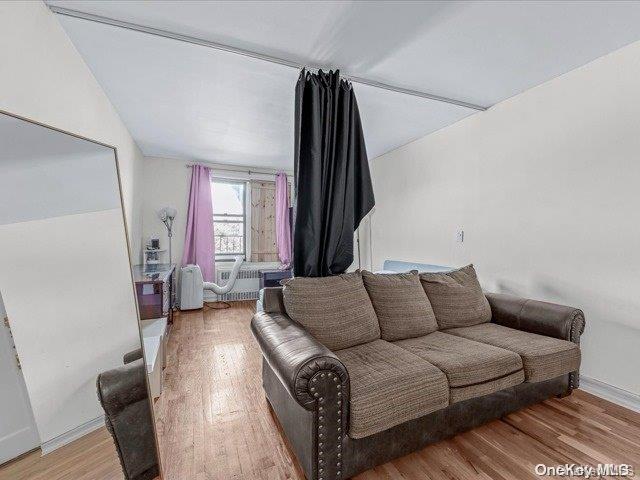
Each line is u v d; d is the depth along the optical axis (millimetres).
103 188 1435
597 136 2010
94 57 1934
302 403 1175
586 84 2059
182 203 4664
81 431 1271
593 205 2035
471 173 2928
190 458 1452
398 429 1375
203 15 1563
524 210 2463
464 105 2684
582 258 2100
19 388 1174
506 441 1560
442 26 1656
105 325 1393
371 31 1696
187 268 4309
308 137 2006
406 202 3820
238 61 1984
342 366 1240
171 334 3330
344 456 1254
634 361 1855
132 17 1579
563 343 1828
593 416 1764
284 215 5180
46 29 1498
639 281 1831
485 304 2301
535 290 2391
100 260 1402
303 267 2035
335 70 2086
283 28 1665
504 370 1606
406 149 3805
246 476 1345
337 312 1783
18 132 1169
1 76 1191
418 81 2277
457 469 1378
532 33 1723
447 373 1478
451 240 3160
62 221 1293
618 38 1780
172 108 2721
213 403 1934
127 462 1326
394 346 1744
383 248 4309
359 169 2219
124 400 1380
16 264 1183
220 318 3979
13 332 1172
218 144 3838
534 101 2373
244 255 5176
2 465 1122
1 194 1138
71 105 1783
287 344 1392
